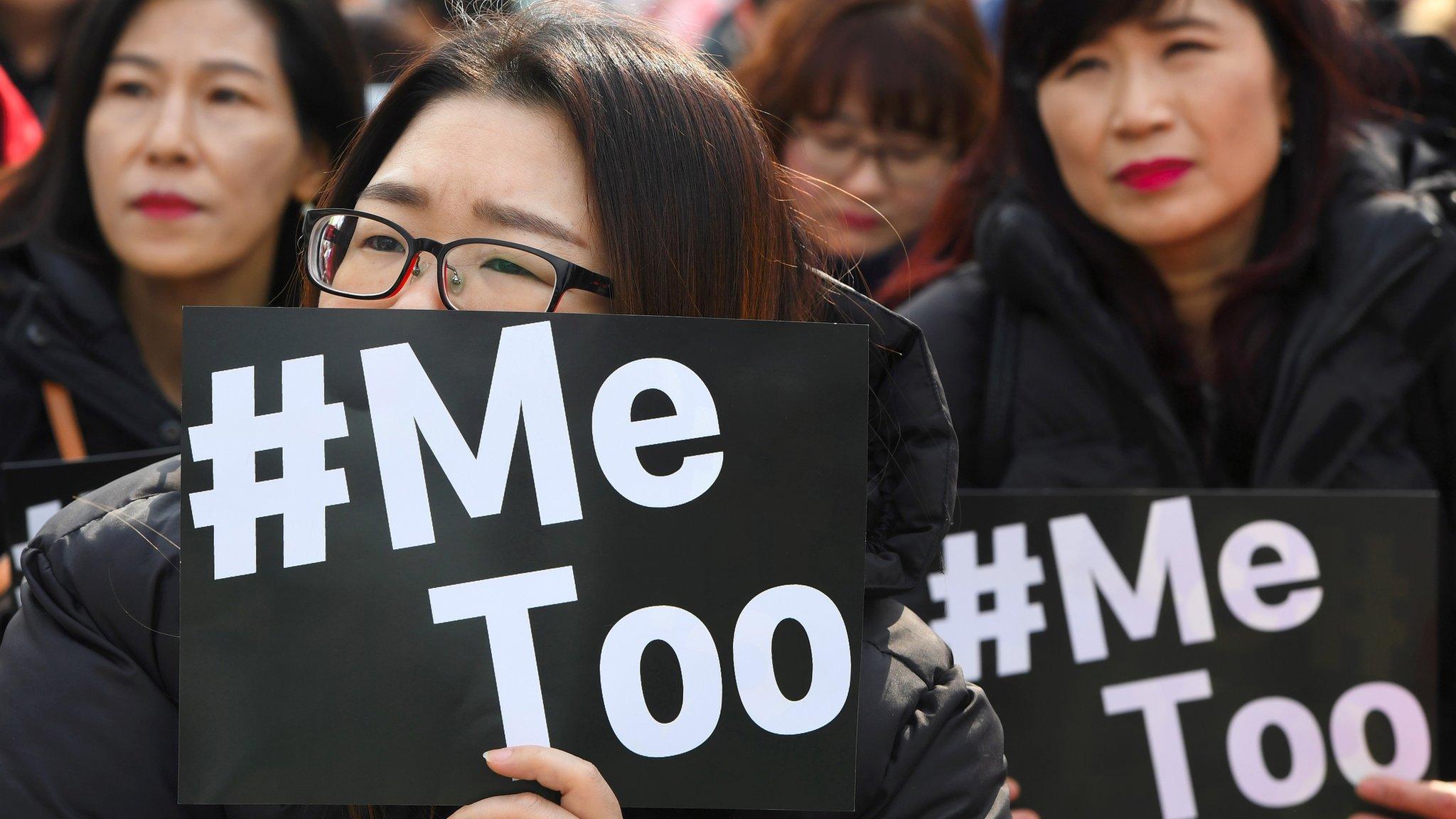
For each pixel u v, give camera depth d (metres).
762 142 2.71
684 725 2.27
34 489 3.66
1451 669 4.05
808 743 2.29
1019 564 3.53
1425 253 4.01
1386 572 3.49
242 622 2.24
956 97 5.93
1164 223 4.13
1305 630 3.48
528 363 2.32
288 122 4.62
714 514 2.32
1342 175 4.30
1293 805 3.43
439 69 2.63
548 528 2.28
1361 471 4.05
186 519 2.26
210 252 4.48
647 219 2.47
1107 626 3.50
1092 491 3.54
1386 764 3.44
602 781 2.18
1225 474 4.31
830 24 6.00
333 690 2.22
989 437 4.24
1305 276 4.32
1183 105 4.07
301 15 4.60
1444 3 7.18
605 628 2.27
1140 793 3.44
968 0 6.15
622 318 2.34
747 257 2.60
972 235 4.78
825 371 2.36
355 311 2.33
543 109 2.51
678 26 6.30
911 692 2.57
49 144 4.60
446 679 2.24
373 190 2.50
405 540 2.27
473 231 2.46
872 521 2.78
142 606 2.46
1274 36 4.21
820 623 2.32
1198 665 3.48
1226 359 4.28
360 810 2.44
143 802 2.40
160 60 4.44
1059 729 3.47
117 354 4.49
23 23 6.70
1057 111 4.25
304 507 2.27
